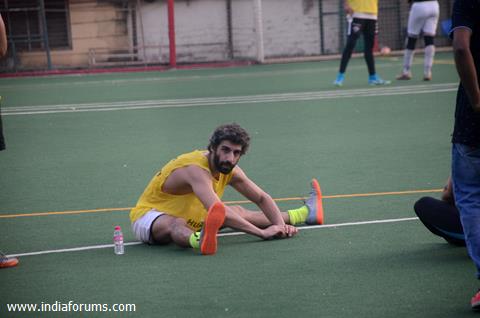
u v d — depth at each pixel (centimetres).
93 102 3569
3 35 1143
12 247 1258
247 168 1892
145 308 955
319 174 1797
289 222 1335
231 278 1061
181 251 1206
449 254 1148
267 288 1016
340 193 1594
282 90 3788
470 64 877
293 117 2800
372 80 3816
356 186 1656
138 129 2638
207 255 1177
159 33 6228
